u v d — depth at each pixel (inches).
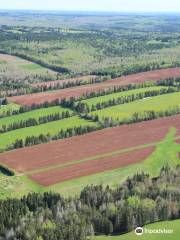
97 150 7485.2
